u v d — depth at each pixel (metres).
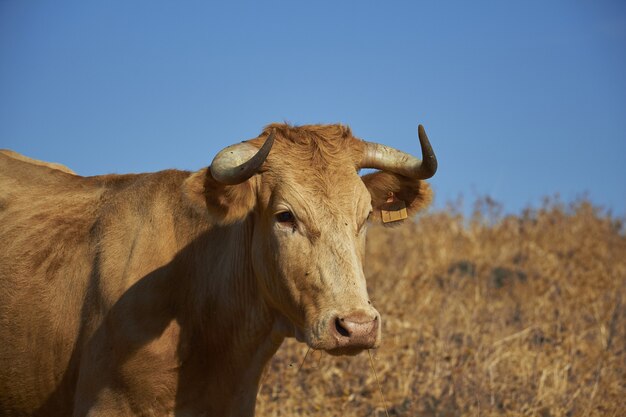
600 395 10.70
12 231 8.92
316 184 7.22
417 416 10.16
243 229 7.86
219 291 7.94
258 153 6.85
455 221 17.95
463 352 11.46
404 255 15.97
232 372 8.06
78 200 8.91
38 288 8.48
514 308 13.55
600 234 17.45
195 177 7.23
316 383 10.84
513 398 10.45
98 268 8.11
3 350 8.59
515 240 16.92
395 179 8.05
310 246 7.05
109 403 7.79
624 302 13.70
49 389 8.45
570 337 12.00
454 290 13.86
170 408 7.85
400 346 11.56
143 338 7.70
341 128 7.84
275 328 7.86
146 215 8.18
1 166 9.60
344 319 6.67
